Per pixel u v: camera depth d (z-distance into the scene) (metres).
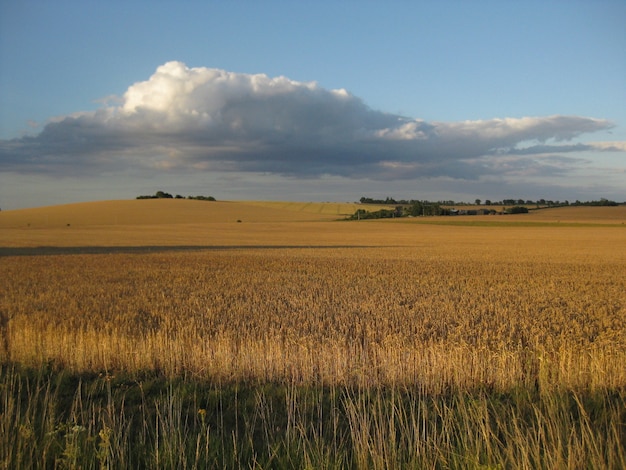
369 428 5.84
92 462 5.09
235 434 6.12
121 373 8.74
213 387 8.05
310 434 6.16
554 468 4.76
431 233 83.88
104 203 142.12
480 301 16.62
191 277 23.92
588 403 6.88
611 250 48.47
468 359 8.71
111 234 78.12
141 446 5.63
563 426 5.82
